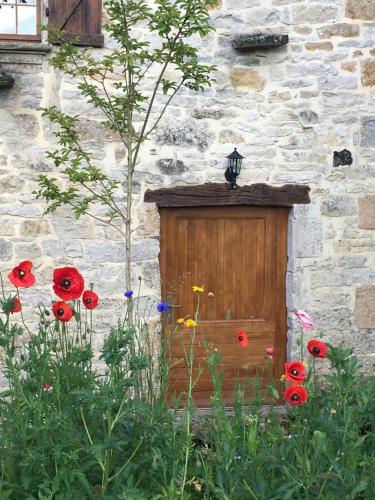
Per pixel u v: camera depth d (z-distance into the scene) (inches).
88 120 222.5
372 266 243.1
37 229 221.6
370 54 238.5
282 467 113.4
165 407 136.7
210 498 113.3
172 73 226.1
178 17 153.4
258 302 243.1
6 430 116.2
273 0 232.1
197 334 238.8
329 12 235.1
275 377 243.3
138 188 226.4
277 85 233.6
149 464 115.8
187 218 236.5
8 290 220.5
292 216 238.7
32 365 128.7
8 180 219.5
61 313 128.9
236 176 230.7
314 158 236.8
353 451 112.8
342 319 241.6
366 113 239.3
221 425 126.6
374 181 241.6
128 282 172.6
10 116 219.0
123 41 161.0
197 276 238.7
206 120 229.8
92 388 125.1
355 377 130.8
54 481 100.9
